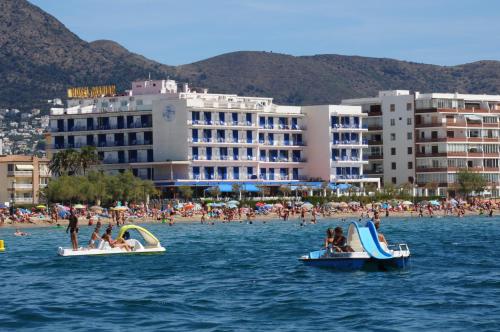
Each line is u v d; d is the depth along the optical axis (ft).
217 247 537.65
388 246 397.60
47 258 460.96
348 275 370.32
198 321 277.23
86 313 291.17
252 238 632.38
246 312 291.38
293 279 361.92
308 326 269.44
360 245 392.27
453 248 509.35
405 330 262.47
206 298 318.24
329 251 385.50
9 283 364.17
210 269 403.34
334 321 276.21
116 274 386.73
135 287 347.56
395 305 300.61
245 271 394.32
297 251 502.38
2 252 514.68
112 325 272.51
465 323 270.67
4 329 268.62
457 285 343.05
